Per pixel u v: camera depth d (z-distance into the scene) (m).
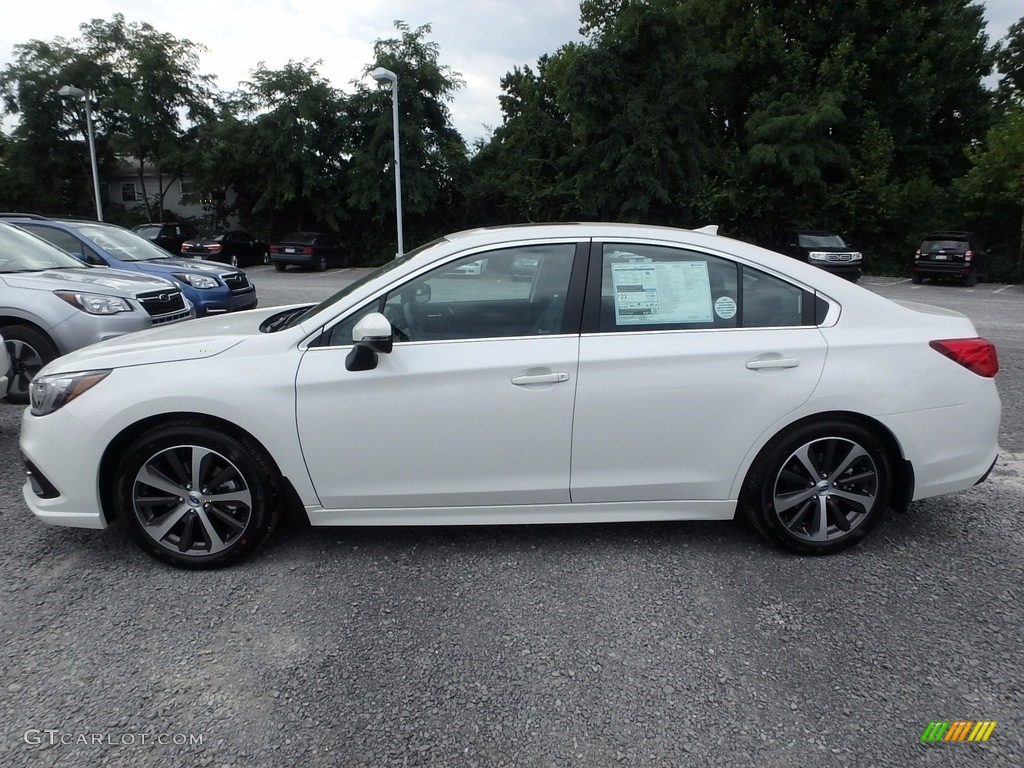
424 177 28.31
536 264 3.48
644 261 3.49
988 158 22.92
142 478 3.39
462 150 30.45
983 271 23.22
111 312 6.61
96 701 2.55
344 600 3.22
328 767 2.26
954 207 26.39
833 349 3.44
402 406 3.33
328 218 29.59
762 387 3.40
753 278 3.52
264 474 3.41
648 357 3.36
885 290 21.31
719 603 3.19
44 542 3.78
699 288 3.49
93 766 2.25
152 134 32.09
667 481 3.48
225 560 3.46
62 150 33.78
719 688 2.63
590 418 3.37
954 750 2.33
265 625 3.03
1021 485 4.59
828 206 26.81
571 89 26.31
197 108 33.12
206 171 30.16
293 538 3.82
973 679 2.67
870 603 3.19
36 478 3.47
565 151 32.00
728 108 30.56
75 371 3.43
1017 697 2.57
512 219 30.47
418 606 3.17
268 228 31.55
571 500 3.50
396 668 2.75
